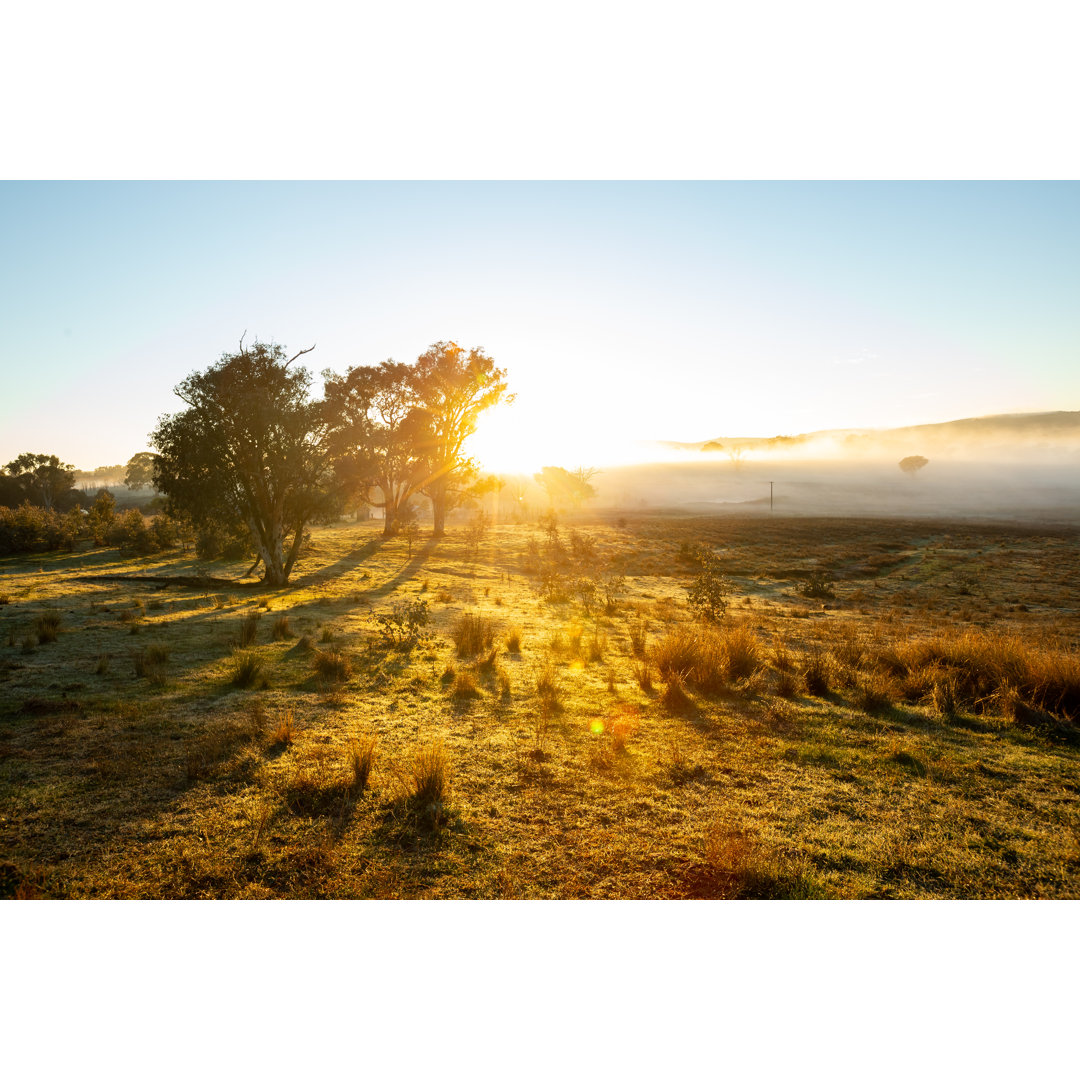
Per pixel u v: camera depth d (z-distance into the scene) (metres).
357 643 12.31
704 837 4.62
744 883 4.01
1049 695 8.14
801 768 6.09
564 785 5.57
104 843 4.32
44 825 4.56
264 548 25.28
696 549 44.66
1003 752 6.59
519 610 19.36
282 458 24.23
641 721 7.62
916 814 5.06
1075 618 23.72
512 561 38.28
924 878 4.11
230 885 3.88
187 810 4.83
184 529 41.38
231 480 23.92
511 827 4.75
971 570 42.22
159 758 5.88
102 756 5.90
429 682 9.32
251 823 4.64
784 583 35.19
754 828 4.77
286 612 16.75
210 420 23.47
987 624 21.39
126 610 16.17
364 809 4.92
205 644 11.64
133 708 7.38
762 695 8.92
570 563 37.50
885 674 9.68
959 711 8.06
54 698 7.73
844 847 4.50
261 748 6.20
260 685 8.70
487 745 6.60
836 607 25.67
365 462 29.89
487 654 11.20
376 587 25.06
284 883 3.92
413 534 50.59
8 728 6.64
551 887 3.97
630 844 4.52
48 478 86.06
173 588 22.86
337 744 6.43
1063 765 6.19
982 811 5.13
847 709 8.22
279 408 24.08
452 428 50.91
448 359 49.75
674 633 11.45
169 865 4.06
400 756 6.12
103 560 35.34
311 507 25.77
